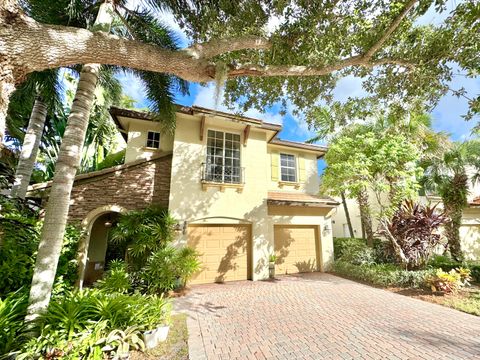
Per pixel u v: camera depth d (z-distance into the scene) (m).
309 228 12.57
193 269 8.30
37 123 8.55
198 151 10.39
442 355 4.20
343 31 5.79
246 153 11.23
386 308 6.61
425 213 10.05
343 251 12.30
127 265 8.20
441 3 4.84
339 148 10.34
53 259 4.21
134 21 7.68
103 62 3.23
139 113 10.76
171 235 8.77
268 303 7.06
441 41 5.71
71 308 4.12
